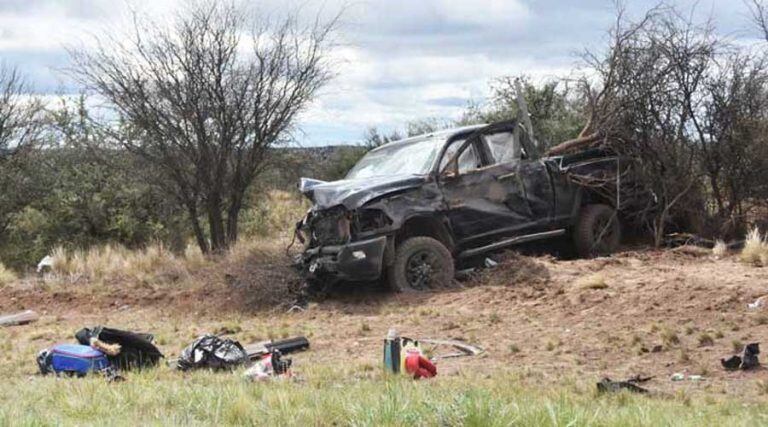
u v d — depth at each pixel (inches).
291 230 705.0
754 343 311.1
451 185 496.1
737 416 232.1
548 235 520.7
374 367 328.5
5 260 788.6
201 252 636.7
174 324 458.6
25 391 286.2
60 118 821.9
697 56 549.0
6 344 411.5
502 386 279.9
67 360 337.7
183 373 333.4
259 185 709.9
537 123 651.5
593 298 415.8
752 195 560.1
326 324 430.6
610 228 548.4
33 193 842.2
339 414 226.7
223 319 470.3
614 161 551.8
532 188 519.5
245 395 254.7
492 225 506.3
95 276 591.5
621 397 260.1
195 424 221.1
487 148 513.0
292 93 638.5
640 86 553.3
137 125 625.9
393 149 533.6
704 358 320.5
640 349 335.3
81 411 241.6
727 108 548.7
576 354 339.3
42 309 528.7
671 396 269.4
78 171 805.2
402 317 429.1
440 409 213.6
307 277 492.1
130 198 788.0
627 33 561.9
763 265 470.0
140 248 734.5
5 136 856.9
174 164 633.0
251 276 497.4
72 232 806.5
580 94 603.8
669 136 557.6
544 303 424.2
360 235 474.3
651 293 410.9
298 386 289.0
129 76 621.0
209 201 641.0
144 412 241.1
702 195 566.9
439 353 357.1
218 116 621.6
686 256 508.4
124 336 350.3
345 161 750.5
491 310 426.3
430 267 484.7
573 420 207.2
